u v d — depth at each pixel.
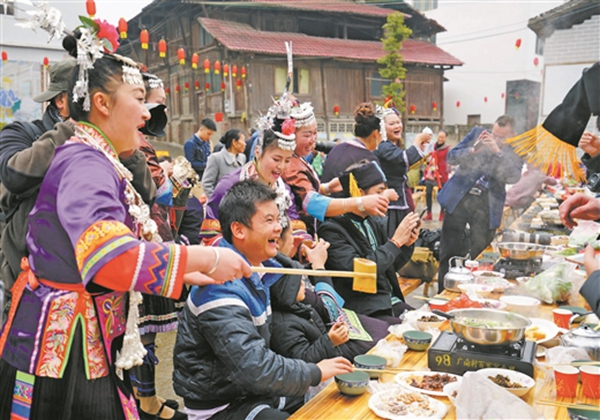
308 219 2.80
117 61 1.21
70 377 1.18
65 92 1.78
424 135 3.38
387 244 2.46
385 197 2.38
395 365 1.60
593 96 1.31
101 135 1.22
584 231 2.05
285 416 1.50
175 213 2.88
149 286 1.02
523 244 2.41
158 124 1.72
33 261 1.21
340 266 2.43
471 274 2.33
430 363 1.53
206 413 1.52
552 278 2.06
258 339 1.42
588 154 1.40
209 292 1.44
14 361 1.20
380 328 2.26
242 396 1.52
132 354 1.25
